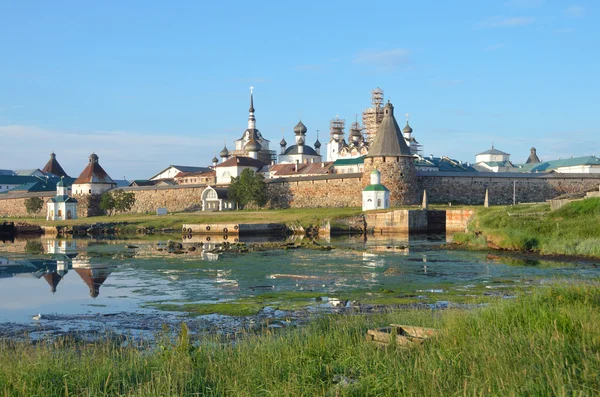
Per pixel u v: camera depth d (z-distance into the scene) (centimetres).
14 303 2964
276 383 1346
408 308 2519
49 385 1388
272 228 8762
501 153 17875
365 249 5703
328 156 18488
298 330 1978
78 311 2730
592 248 4556
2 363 1534
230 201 12450
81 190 13962
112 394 1329
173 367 1488
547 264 4191
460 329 1644
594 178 11031
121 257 5209
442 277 3659
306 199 11600
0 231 10219
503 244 5266
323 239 7481
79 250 6075
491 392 1173
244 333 2041
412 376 1304
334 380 1380
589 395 1139
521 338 1470
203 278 3794
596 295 1948
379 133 10394
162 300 3003
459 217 8469
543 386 1155
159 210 11800
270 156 18300
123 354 1722
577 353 1349
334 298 2933
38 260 5066
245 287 3391
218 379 1414
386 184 10144
